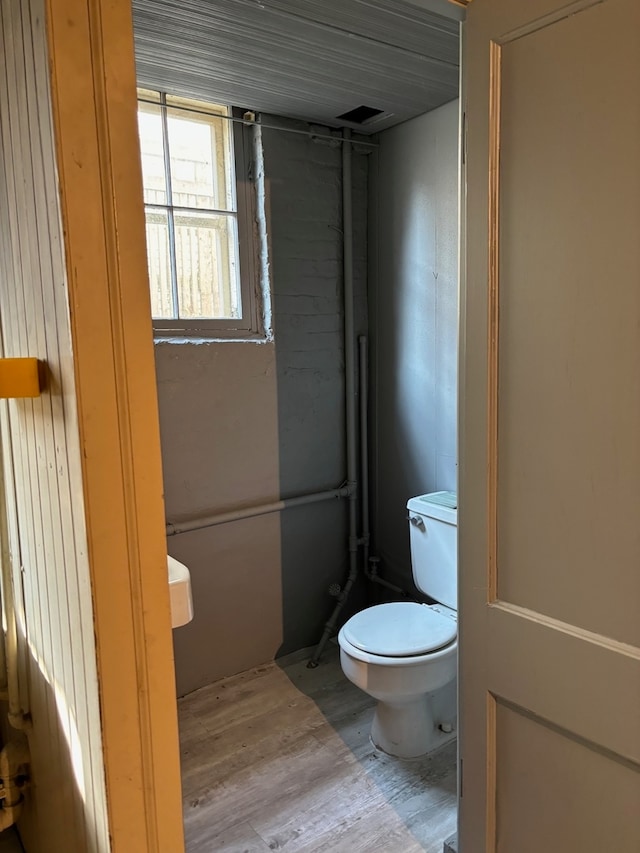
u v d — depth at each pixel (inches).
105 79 33.1
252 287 98.8
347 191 103.0
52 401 38.4
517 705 50.3
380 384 110.0
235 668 101.7
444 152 92.5
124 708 37.0
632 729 42.3
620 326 40.9
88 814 40.8
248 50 72.7
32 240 38.6
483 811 54.4
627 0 38.4
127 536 36.2
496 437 49.8
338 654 108.2
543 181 44.3
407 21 66.3
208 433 94.3
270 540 103.2
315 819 71.0
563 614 46.3
